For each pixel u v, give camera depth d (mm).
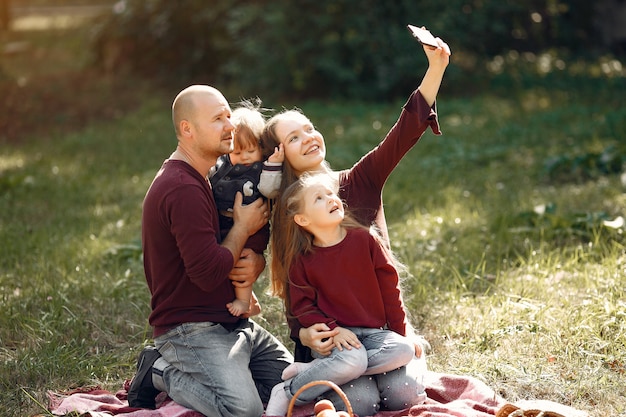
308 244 3830
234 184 3889
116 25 15320
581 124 10578
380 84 12695
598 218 6461
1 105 13570
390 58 12945
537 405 3508
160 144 11016
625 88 13406
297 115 3945
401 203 7801
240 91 13336
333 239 3834
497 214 7164
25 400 4211
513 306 5023
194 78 14570
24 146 11297
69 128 12398
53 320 5172
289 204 3791
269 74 13031
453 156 9516
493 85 13859
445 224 6934
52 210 8180
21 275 6094
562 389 4086
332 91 13039
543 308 4938
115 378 4566
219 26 14031
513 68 14953
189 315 3910
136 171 9766
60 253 6602
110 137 11523
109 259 6469
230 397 3781
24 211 8148
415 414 3818
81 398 4117
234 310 3979
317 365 3770
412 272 5805
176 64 14867
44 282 5879
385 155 4035
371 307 3865
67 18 25328
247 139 3871
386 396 3914
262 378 4180
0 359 4711
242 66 13461
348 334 3779
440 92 13500
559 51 16469
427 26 13023
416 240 6605
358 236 3830
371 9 12930
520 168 8914
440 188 8289
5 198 8609
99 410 3967
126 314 5395
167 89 14406
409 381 3889
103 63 15734
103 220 7746
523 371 4289
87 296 5656
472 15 13734
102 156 10508
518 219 6789
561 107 11945
